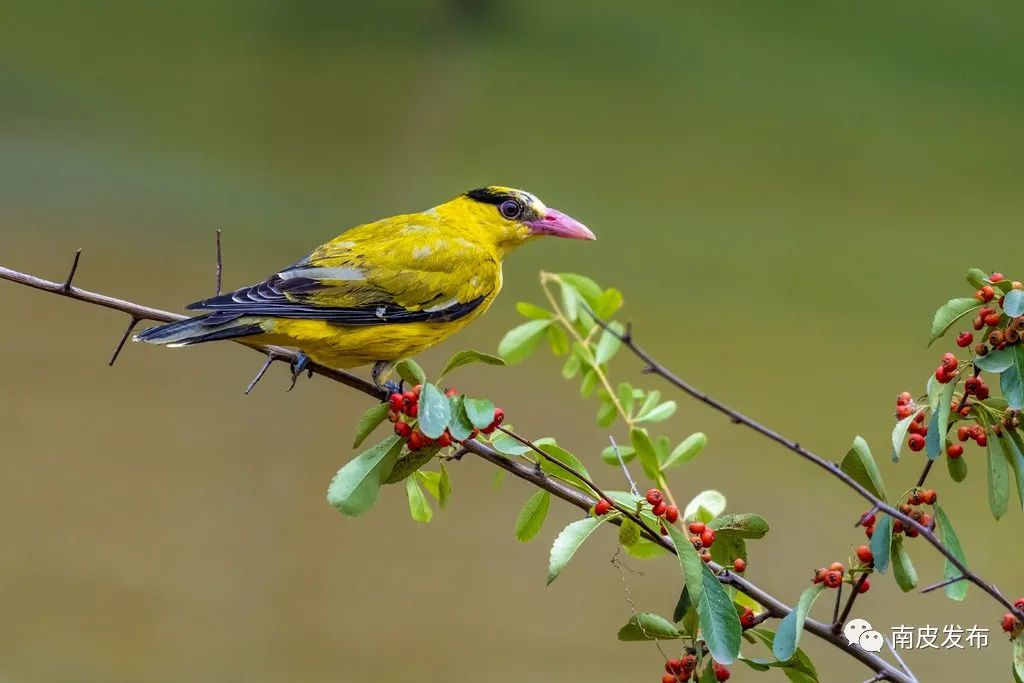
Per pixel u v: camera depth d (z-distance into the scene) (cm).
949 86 3002
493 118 2653
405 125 2656
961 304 430
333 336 642
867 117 2841
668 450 548
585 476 445
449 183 2391
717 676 445
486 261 726
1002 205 2402
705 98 2875
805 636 1090
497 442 453
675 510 446
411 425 459
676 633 446
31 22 2942
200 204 2156
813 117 2777
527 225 755
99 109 2483
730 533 470
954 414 442
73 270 530
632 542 441
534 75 2855
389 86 2794
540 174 2439
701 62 3041
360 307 654
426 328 680
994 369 422
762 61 3133
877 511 418
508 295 1948
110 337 1703
